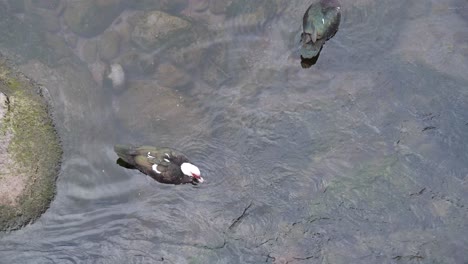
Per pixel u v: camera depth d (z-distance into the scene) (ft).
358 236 23.34
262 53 26.27
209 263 23.06
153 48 26.27
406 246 23.15
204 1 26.99
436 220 23.50
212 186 24.13
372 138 24.80
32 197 23.76
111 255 23.20
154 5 26.94
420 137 24.77
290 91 25.61
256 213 23.75
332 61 26.02
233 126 25.08
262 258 23.08
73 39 26.45
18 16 26.61
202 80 25.84
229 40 26.50
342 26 26.55
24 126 24.49
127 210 23.81
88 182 24.20
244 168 24.43
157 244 23.35
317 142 24.80
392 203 23.79
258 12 26.89
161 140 24.79
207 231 23.49
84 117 25.12
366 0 26.86
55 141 24.62
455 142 24.70
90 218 23.68
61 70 25.75
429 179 24.13
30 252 23.18
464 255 22.99
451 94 25.45
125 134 24.89
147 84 25.68
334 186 24.07
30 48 25.99
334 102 25.39
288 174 24.31
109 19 26.71
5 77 25.18
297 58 26.08
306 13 26.18
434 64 26.00
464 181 24.08
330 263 22.95
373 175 24.21
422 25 26.71
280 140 24.88
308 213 23.70
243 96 25.54
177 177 23.86
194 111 25.30
